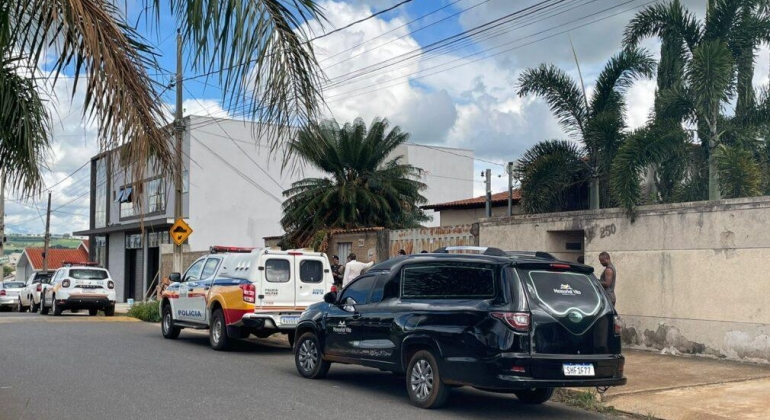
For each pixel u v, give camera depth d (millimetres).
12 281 34906
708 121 14961
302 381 10789
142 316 22672
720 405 8648
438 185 45281
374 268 10258
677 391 9523
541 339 7848
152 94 4777
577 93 17750
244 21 4598
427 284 9133
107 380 10453
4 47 5000
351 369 12320
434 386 8586
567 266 8305
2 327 19188
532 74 17922
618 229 13641
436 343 8547
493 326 7930
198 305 15312
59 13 4461
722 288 11930
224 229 38219
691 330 12359
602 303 8367
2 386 9875
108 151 4691
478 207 29234
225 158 38469
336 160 28578
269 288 13789
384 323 9453
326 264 14508
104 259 48844
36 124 6648
